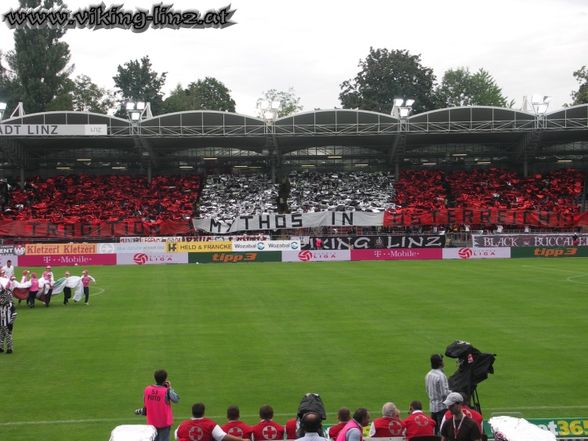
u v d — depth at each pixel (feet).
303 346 94.53
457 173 311.68
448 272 190.08
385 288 154.92
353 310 124.16
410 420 50.72
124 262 228.02
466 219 272.92
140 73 505.66
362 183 308.40
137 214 279.49
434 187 301.22
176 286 162.91
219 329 107.04
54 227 261.24
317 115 266.16
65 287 135.33
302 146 310.45
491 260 231.09
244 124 268.21
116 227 264.72
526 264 214.28
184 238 249.96
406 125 266.57
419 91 448.24
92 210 281.13
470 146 312.29
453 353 56.95
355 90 460.96
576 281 166.50
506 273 186.09
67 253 226.38
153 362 86.12
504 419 46.09
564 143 306.14
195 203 291.79
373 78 450.30
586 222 269.44
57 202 286.87
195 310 125.80
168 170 318.24
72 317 119.96
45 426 62.85
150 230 266.36
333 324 110.52
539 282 164.66
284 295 144.46
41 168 312.50
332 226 273.33
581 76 472.03
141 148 283.59
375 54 458.09
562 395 71.77
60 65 378.12
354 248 242.99
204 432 47.70
